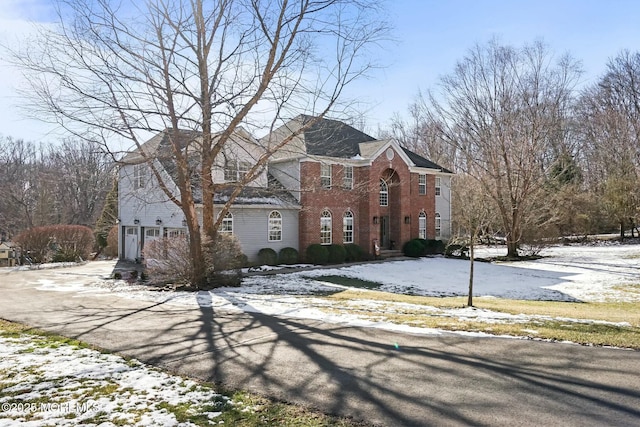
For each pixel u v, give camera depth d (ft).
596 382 19.33
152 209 81.30
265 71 47.91
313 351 24.26
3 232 136.05
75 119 44.39
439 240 102.89
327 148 87.66
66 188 145.38
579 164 155.33
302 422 15.42
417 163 106.52
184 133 49.85
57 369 20.98
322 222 85.25
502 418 15.78
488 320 32.22
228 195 75.31
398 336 27.50
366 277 66.54
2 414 15.90
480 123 100.94
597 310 41.01
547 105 100.12
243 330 29.25
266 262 77.05
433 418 15.79
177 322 31.86
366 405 16.93
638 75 152.35
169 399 17.43
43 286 54.60
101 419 15.56
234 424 15.23
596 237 141.28
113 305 39.45
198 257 51.60
